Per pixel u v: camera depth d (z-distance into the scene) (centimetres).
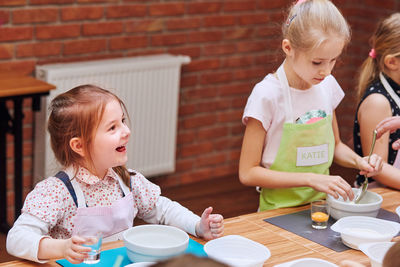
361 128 251
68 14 395
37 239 161
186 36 447
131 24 422
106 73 398
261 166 225
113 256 166
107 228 181
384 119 225
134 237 169
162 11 432
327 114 226
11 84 329
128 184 190
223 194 454
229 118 483
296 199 220
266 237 184
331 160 227
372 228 188
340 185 201
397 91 249
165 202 193
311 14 200
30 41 386
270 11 481
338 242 182
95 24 407
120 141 176
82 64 397
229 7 461
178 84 432
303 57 202
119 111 177
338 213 200
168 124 437
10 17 376
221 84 472
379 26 251
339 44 199
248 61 480
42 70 381
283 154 219
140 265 153
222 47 466
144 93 418
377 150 245
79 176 179
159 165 441
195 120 467
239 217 201
